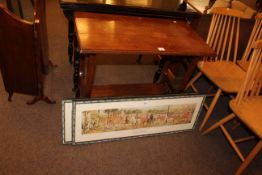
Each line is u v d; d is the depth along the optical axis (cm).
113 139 178
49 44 273
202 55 156
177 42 159
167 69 224
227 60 212
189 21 197
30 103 192
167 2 199
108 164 161
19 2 209
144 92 204
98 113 162
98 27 153
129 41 146
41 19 180
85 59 159
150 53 142
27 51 160
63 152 163
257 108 165
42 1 188
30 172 147
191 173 166
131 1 187
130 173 158
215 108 230
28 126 175
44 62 209
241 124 215
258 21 195
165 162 170
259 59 154
